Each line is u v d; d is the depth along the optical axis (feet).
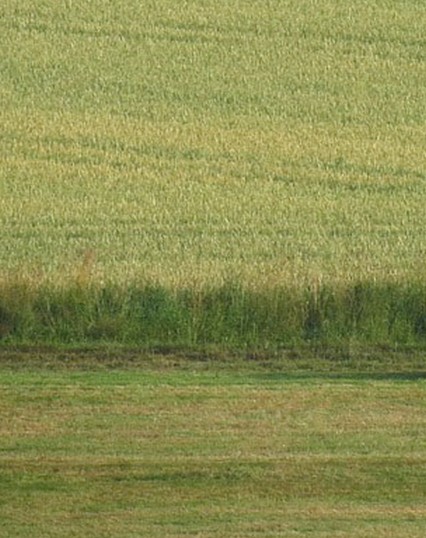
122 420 140.46
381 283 197.67
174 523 110.11
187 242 262.06
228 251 255.50
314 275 204.64
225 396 151.33
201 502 114.93
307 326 192.13
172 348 183.42
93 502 114.83
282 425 139.33
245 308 191.62
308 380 162.71
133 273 214.90
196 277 205.16
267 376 166.50
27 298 190.19
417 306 195.11
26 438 133.59
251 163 321.32
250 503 114.83
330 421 141.28
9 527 109.09
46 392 152.25
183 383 158.81
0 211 280.31
